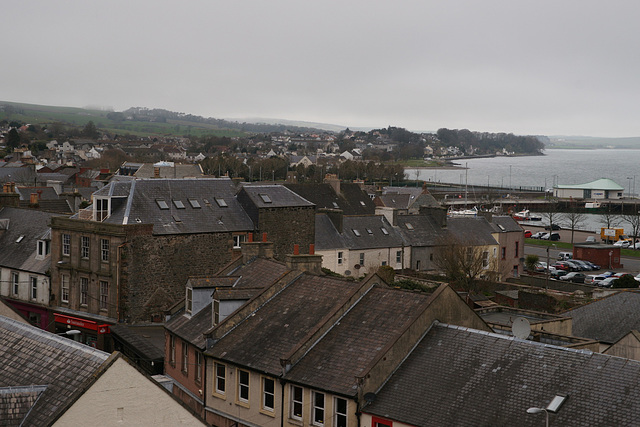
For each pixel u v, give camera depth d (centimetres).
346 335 3909
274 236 7412
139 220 6706
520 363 3403
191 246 6831
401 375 3584
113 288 6462
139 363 5484
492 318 5625
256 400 3975
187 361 4628
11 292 7394
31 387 2736
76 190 14312
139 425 2745
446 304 3884
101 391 2680
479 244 10944
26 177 17550
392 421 3366
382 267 8588
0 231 7850
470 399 3319
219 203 7288
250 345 4153
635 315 5731
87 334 6625
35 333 3153
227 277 4941
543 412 3100
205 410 4291
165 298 6644
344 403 3559
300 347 3862
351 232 9825
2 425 2609
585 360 3291
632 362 3181
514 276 11375
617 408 3014
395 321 3841
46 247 7219
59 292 6925
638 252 15162
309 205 7688
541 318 5675
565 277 11581
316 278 4503
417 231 10488
